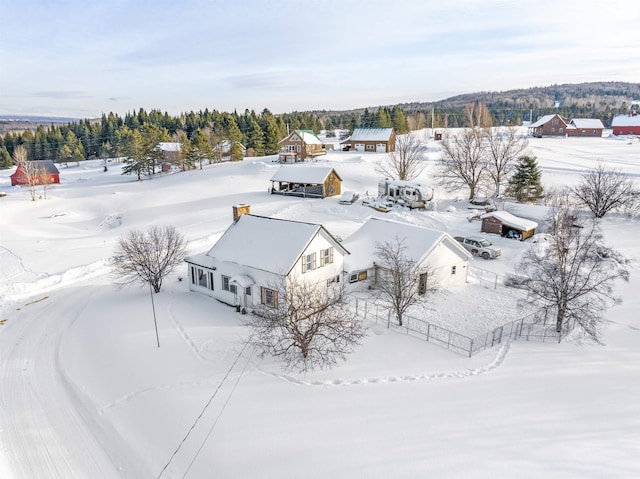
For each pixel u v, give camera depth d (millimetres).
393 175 74875
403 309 25656
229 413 17438
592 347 23031
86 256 40531
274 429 16453
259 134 111438
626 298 29391
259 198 63344
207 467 14875
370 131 102562
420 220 49406
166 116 179375
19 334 25625
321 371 20484
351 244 33344
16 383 20547
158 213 59906
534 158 58469
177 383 19609
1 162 135000
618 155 91938
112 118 179500
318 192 62594
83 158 145500
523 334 24719
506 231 43406
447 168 65438
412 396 18469
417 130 156500
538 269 27719
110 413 18156
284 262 25984
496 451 14984
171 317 26375
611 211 50469
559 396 18391
